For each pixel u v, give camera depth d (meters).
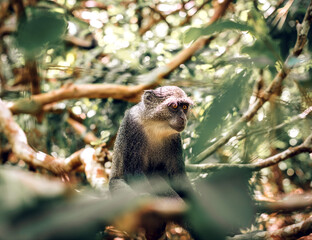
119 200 0.72
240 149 2.56
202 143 1.34
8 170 0.70
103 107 8.88
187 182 5.96
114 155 6.60
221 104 1.37
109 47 8.59
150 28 10.02
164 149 6.54
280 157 4.82
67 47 7.80
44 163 7.01
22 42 1.00
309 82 2.43
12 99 8.48
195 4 10.06
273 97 2.23
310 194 1.84
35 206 0.63
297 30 2.52
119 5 10.09
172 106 6.19
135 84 8.38
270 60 2.04
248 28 1.69
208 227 0.75
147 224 0.76
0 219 0.61
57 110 8.95
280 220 4.96
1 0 1.71
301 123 2.50
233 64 2.02
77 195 0.70
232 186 0.84
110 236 4.06
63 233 0.63
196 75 7.05
